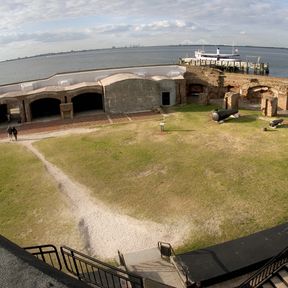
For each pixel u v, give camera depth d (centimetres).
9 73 19812
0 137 3519
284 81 4247
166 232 1716
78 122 3894
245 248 1410
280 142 2834
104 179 2358
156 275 1338
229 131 3200
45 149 3048
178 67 4844
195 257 1378
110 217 1888
